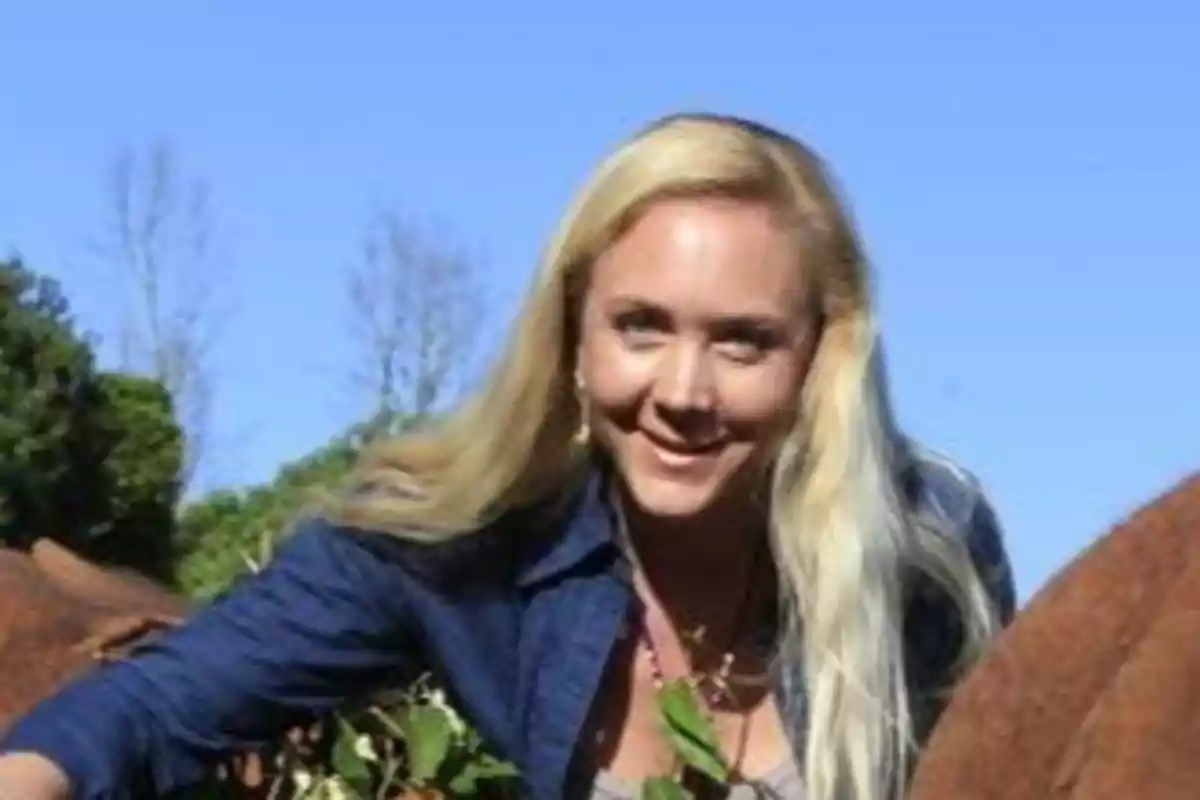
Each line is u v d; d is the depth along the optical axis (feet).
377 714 15.25
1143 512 12.29
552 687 14.89
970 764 11.96
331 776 15.35
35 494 68.23
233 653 14.85
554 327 14.83
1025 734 11.91
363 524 14.89
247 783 15.31
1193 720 11.14
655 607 15.10
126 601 17.38
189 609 17.67
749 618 15.14
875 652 14.53
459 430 14.97
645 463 14.58
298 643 14.92
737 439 14.53
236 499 48.52
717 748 14.71
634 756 15.03
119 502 69.92
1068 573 12.26
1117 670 11.83
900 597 14.74
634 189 14.40
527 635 14.97
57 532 69.10
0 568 16.58
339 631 14.93
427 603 14.92
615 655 15.07
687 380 14.34
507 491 14.84
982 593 15.03
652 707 15.06
